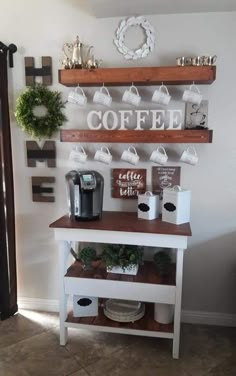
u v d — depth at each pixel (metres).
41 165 2.20
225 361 1.85
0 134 2.07
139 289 1.84
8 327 2.17
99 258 2.17
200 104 1.97
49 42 2.06
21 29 2.07
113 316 1.95
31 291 2.39
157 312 1.93
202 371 1.77
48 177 2.20
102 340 2.04
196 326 2.19
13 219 2.24
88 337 2.06
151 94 2.01
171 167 2.06
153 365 1.82
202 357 1.88
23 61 2.10
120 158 2.11
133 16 1.95
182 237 1.73
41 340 2.03
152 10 1.87
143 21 1.94
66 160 2.17
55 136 2.15
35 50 2.08
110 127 2.05
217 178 2.04
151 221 1.91
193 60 1.79
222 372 1.76
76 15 2.01
